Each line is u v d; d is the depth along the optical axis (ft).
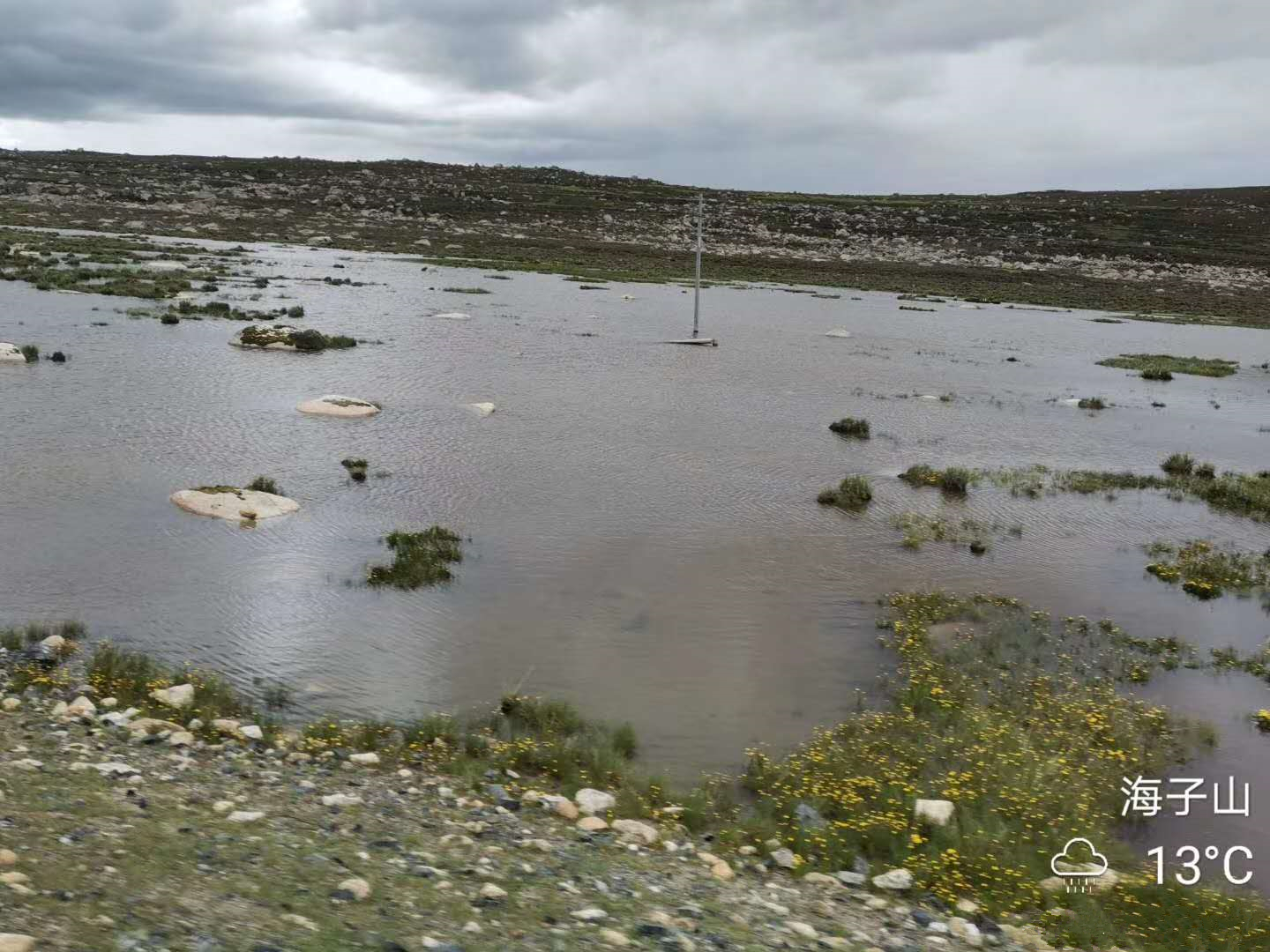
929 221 530.68
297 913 24.23
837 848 36.17
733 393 139.03
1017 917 32.55
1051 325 260.21
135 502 73.72
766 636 57.77
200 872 25.81
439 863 29.73
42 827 26.84
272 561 64.59
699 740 44.91
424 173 613.52
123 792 31.40
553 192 571.69
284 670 49.14
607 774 40.37
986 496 93.40
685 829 36.45
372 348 152.87
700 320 223.30
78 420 95.61
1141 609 66.80
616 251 397.60
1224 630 63.77
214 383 118.11
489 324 190.19
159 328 151.43
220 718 42.29
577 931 26.09
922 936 30.01
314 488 81.15
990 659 56.54
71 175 499.10
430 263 319.06
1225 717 51.06
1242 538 85.40
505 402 122.11
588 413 119.65
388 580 61.98
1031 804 40.24
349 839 30.66
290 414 105.70
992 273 402.31
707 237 468.75
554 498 83.71
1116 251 458.09
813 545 75.61
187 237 348.38
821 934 28.76
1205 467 106.42
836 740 45.34
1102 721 48.67
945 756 44.39
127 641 50.93
